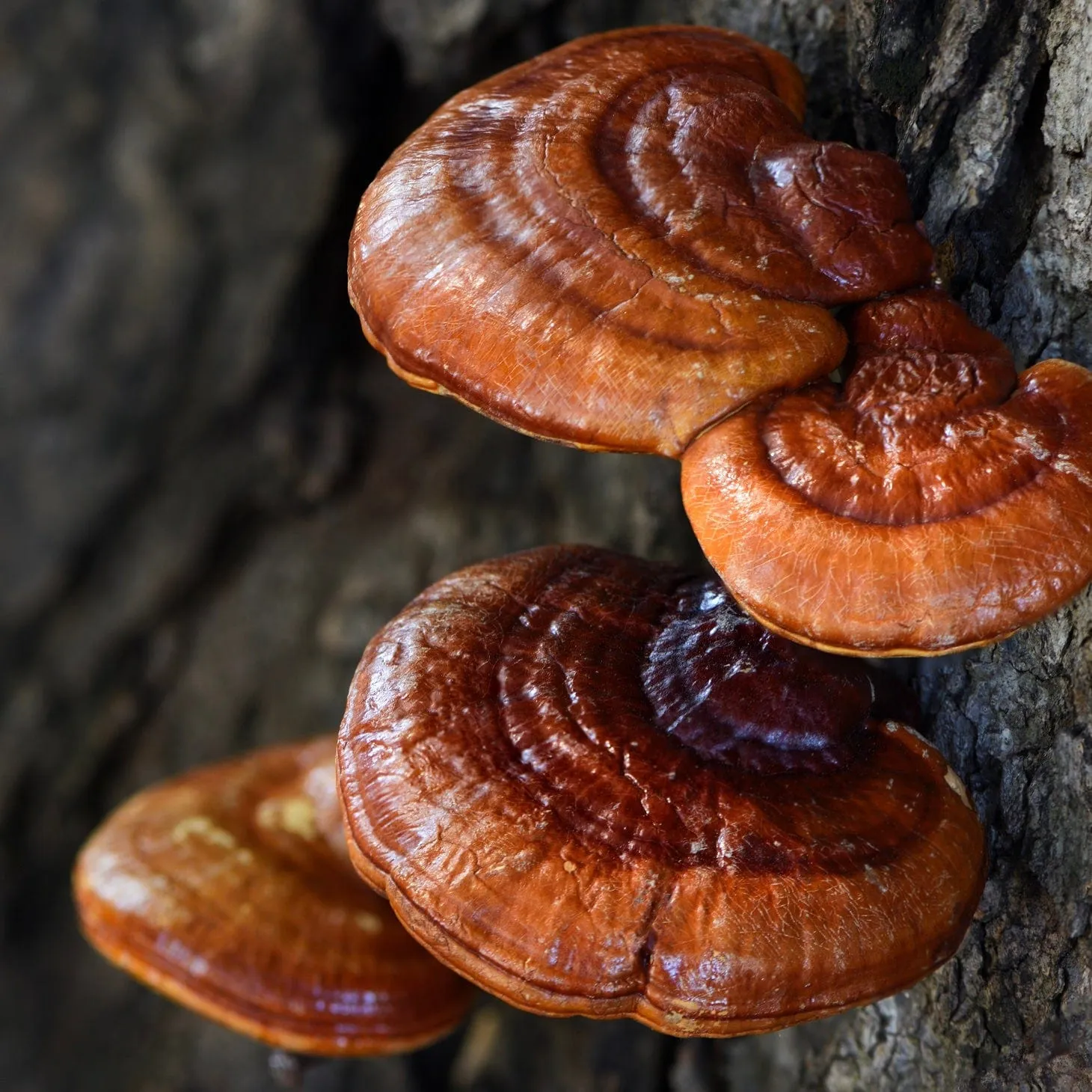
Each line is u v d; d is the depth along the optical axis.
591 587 1.09
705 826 1.04
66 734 1.93
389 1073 1.55
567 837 1.04
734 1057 1.23
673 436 1.03
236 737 1.80
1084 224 1.07
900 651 1.02
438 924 1.03
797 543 1.02
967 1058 1.12
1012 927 1.10
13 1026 1.97
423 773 1.04
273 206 1.58
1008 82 1.08
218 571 1.82
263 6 1.46
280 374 1.67
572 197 1.04
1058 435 1.03
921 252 1.06
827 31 1.14
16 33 1.70
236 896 1.16
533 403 1.03
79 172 1.74
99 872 1.17
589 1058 1.35
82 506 1.86
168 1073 1.82
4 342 1.82
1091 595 1.07
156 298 1.70
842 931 1.03
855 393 1.04
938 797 1.06
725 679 1.06
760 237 1.05
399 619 1.08
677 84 1.07
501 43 1.30
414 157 1.06
